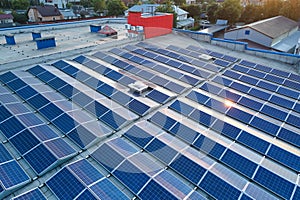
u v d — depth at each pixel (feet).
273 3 240.73
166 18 122.01
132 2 386.11
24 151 40.29
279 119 53.06
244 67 83.25
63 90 60.23
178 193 33.50
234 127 48.24
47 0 374.43
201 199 33.01
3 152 39.40
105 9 323.37
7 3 344.69
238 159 40.45
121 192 33.86
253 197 33.42
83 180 34.78
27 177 35.60
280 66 89.51
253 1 374.22
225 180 35.99
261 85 70.33
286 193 34.73
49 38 97.50
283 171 38.50
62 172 36.04
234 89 67.26
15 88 60.34
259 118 51.67
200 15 300.40
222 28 223.71
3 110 50.03
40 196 32.63
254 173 38.01
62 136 45.16
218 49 107.86
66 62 77.46
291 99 63.82
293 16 223.10
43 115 50.65
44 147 40.37
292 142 45.57
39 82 64.54
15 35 121.29
